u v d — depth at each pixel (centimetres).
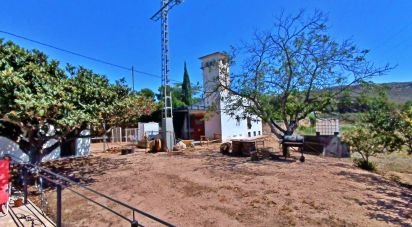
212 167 1033
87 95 907
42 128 807
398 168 1073
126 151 1537
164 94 1709
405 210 536
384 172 996
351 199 606
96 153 1587
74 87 848
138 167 1080
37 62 857
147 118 2852
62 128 809
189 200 623
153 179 851
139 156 1417
